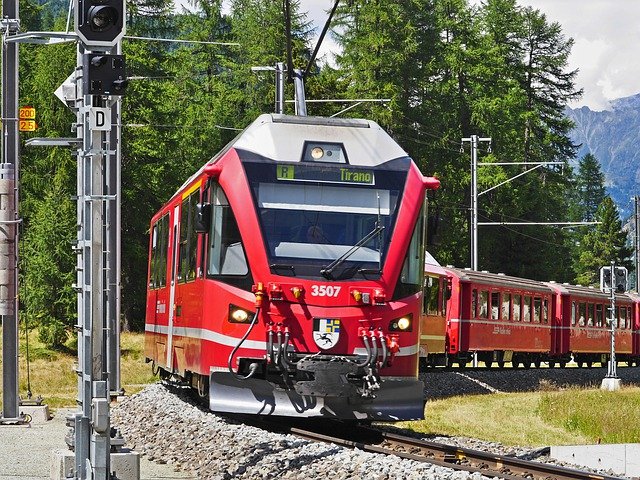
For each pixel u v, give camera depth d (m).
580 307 87.56
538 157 150.88
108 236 19.78
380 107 118.88
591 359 94.19
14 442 30.92
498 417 48.38
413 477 22.73
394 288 30.59
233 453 26.56
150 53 111.62
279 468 24.47
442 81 132.25
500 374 70.69
